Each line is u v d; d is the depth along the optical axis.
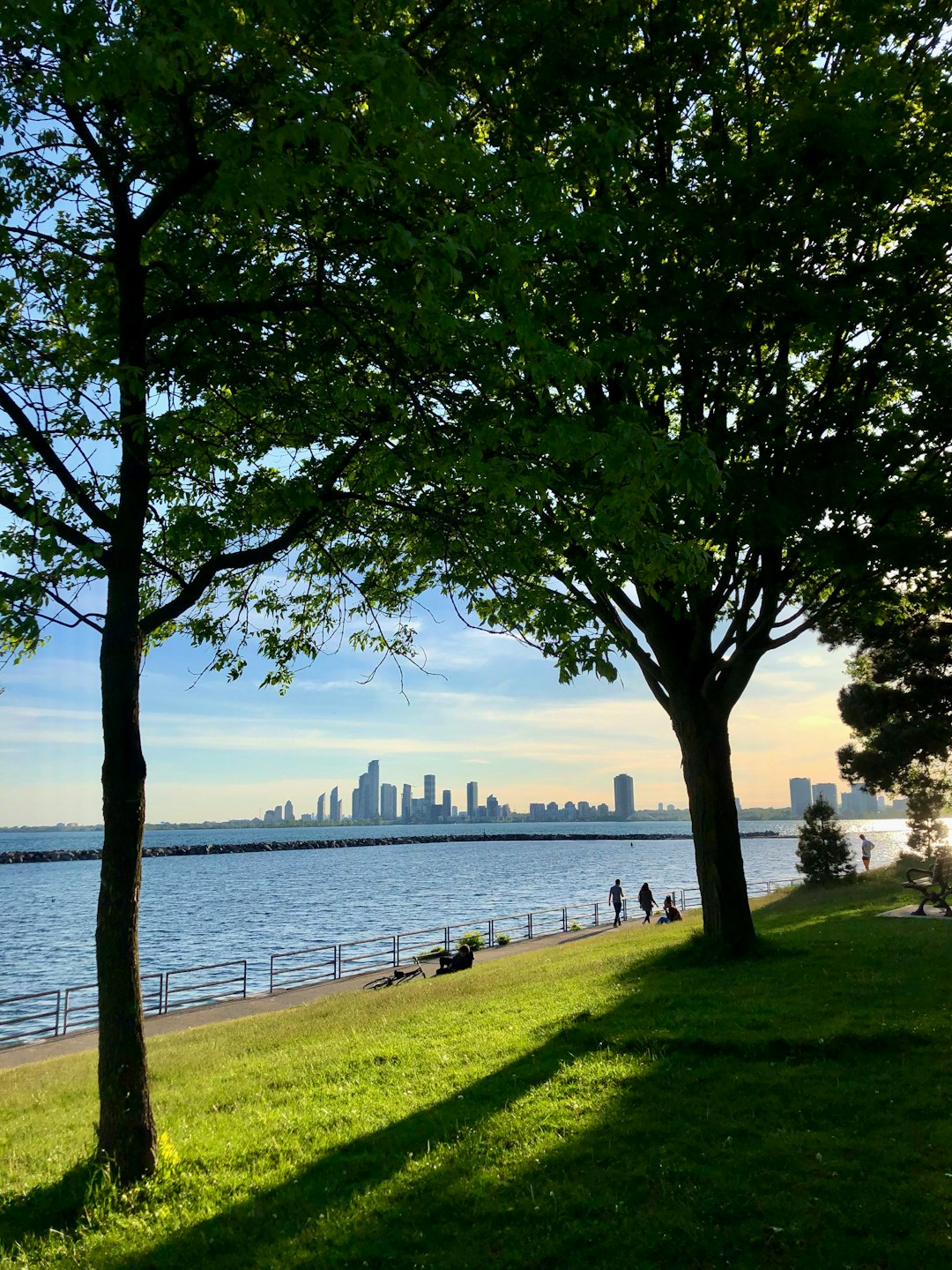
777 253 10.78
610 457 6.39
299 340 8.06
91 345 7.89
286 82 5.49
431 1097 8.41
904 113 11.27
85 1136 8.74
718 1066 8.35
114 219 7.57
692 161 12.07
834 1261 4.97
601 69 9.84
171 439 8.07
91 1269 5.46
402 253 5.54
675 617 8.97
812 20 12.40
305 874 118.50
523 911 56.88
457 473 7.75
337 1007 16.34
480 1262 5.22
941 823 33.47
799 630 14.22
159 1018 18.98
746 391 13.03
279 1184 6.63
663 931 22.08
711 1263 5.05
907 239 10.74
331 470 8.73
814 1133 6.62
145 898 77.19
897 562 11.12
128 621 7.13
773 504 10.16
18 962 41.12
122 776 6.99
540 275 9.95
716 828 14.27
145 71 4.74
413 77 5.14
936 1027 8.80
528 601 8.16
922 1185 5.70
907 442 11.42
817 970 11.98
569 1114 7.45
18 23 5.19
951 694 25.45
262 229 7.60
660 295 10.62
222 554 8.33
